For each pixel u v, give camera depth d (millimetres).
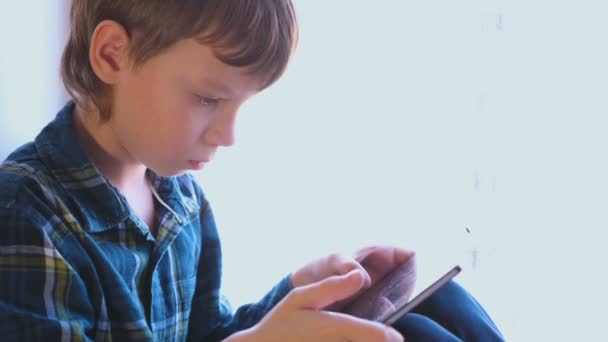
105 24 691
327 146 1080
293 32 714
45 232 644
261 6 683
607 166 929
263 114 1103
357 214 1073
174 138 698
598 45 918
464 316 690
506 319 982
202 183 1152
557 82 940
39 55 983
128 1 688
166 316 808
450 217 1018
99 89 723
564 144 945
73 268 662
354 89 1053
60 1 1004
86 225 705
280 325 561
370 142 1054
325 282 576
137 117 704
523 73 954
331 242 1094
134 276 756
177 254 840
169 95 685
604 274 943
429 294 572
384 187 1054
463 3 979
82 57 742
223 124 707
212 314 895
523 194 972
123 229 751
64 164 709
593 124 929
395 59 1025
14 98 947
